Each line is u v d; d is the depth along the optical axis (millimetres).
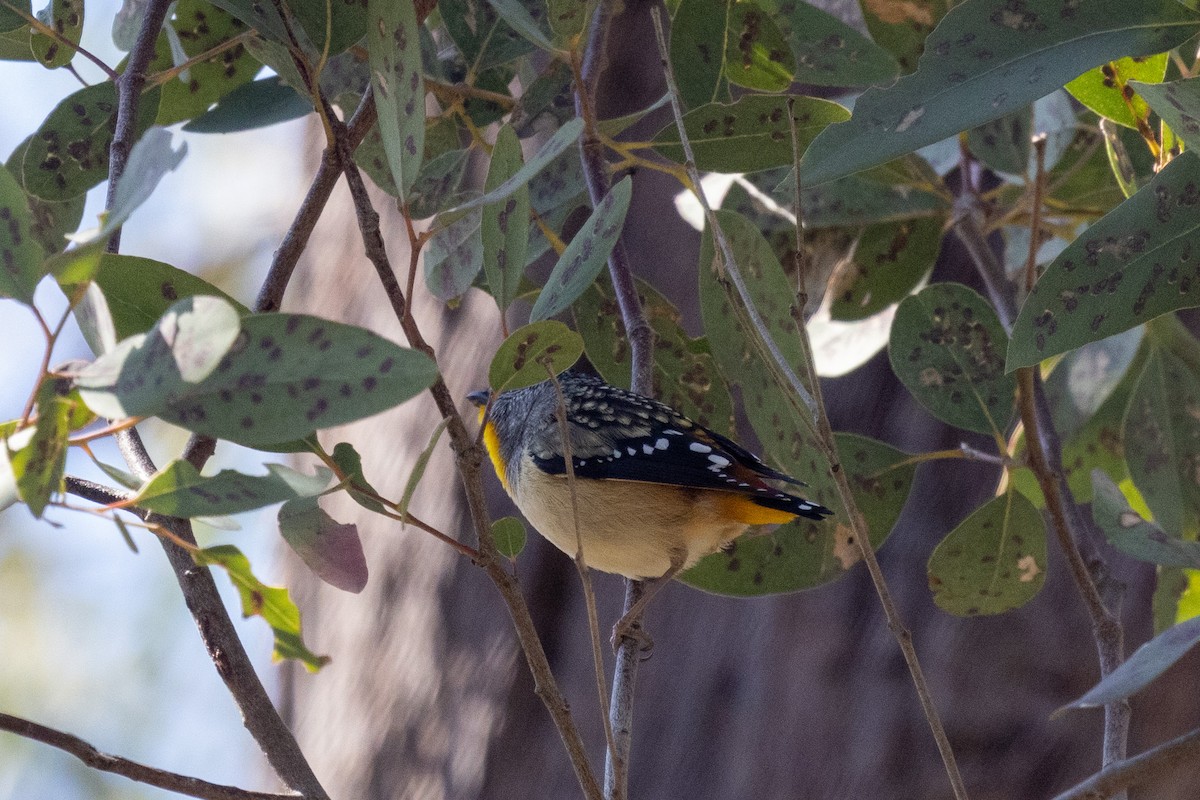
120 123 5543
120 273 4777
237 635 4922
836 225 8484
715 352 6594
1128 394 8859
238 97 7305
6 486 3820
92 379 3551
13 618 13836
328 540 5027
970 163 8836
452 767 9922
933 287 7027
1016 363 5098
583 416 7008
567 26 5828
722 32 7012
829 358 8578
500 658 9859
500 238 5211
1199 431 8086
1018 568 6965
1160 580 7227
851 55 7441
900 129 5070
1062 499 7016
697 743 9711
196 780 4539
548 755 9719
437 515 10211
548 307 5141
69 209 6609
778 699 9508
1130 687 4141
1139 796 8648
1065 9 5160
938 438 9578
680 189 10031
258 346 3566
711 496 6891
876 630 9445
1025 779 9000
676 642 9945
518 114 7211
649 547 6977
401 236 10641
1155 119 6492
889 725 9203
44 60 6449
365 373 3553
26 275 3664
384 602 10594
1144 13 5141
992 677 9180
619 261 7098
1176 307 5148
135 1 6934
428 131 7656
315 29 5887
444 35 8070
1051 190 8398
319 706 11086
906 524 9586
